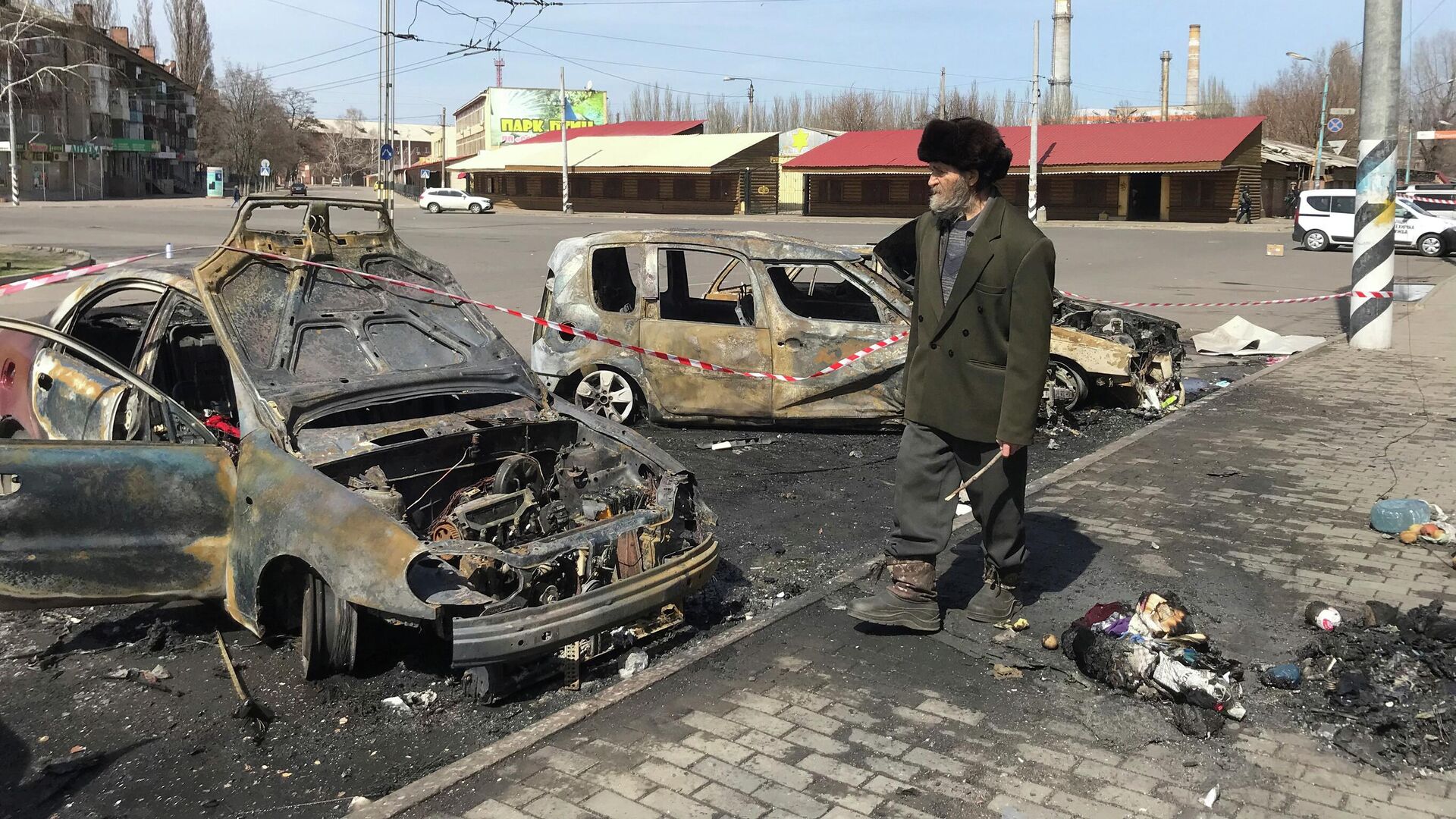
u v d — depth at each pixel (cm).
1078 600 499
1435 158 8081
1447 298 1883
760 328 852
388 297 571
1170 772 353
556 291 918
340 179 11750
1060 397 909
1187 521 615
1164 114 8881
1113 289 2103
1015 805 333
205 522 438
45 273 2167
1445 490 670
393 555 386
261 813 341
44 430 585
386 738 390
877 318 920
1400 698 395
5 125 6419
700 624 499
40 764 372
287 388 486
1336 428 856
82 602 419
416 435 490
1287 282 2264
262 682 434
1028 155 5025
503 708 414
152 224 4053
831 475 766
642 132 7256
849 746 368
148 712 409
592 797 336
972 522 627
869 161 5412
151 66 8319
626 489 505
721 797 336
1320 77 7950
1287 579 523
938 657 443
